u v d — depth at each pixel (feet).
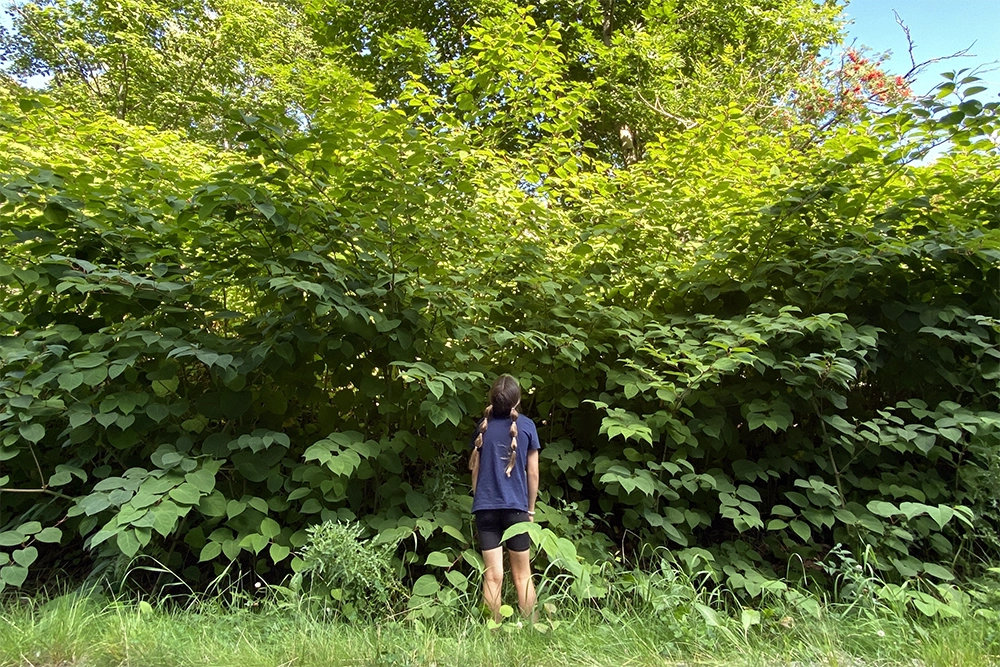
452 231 13.97
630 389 12.96
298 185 12.47
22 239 12.56
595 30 38.32
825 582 12.57
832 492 12.93
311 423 15.01
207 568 13.12
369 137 12.84
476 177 14.80
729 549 13.06
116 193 13.60
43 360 12.37
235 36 52.85
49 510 12.99
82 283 11.44
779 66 36.65
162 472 11.19
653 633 9.46
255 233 12.89
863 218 15.46
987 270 14.10
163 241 13.84
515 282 14.96
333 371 13.38
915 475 13.64
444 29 37.40
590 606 10.84
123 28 51.70
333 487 12.01
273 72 27.91
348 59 37.35
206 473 11.29
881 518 12.89
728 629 9.43
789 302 14.57
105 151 14.70
